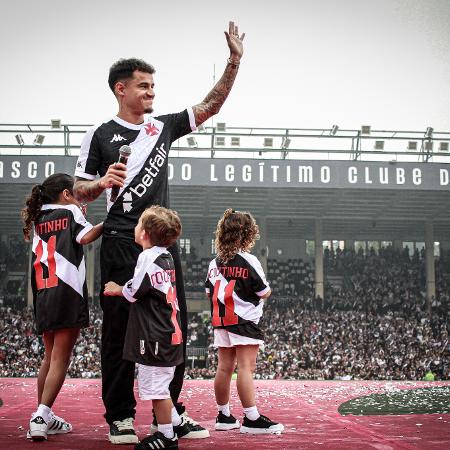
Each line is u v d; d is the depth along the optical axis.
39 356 30.47
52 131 30.66
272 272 42.41
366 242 45.19
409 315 36.25
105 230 4.23
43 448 3.70
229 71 4.53
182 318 4.28
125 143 4.25
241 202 35.72
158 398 3.71
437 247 45.75
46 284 4.42
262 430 4.57
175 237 4.00
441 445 3.91
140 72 4.27
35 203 4.62
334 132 31.39
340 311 36.84
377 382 17.47
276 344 31.84
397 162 31.03
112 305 4.15
